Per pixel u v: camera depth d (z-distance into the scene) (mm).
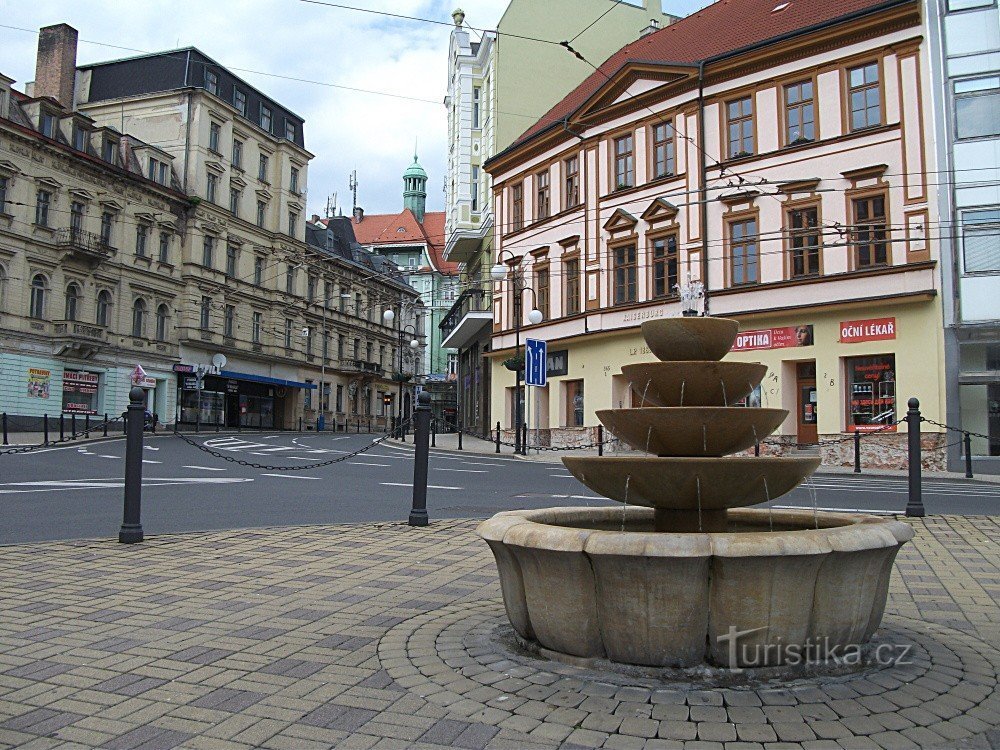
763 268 23469
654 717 3414
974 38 20625
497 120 35844
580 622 4051
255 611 5434
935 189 20734
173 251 45906
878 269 21281
